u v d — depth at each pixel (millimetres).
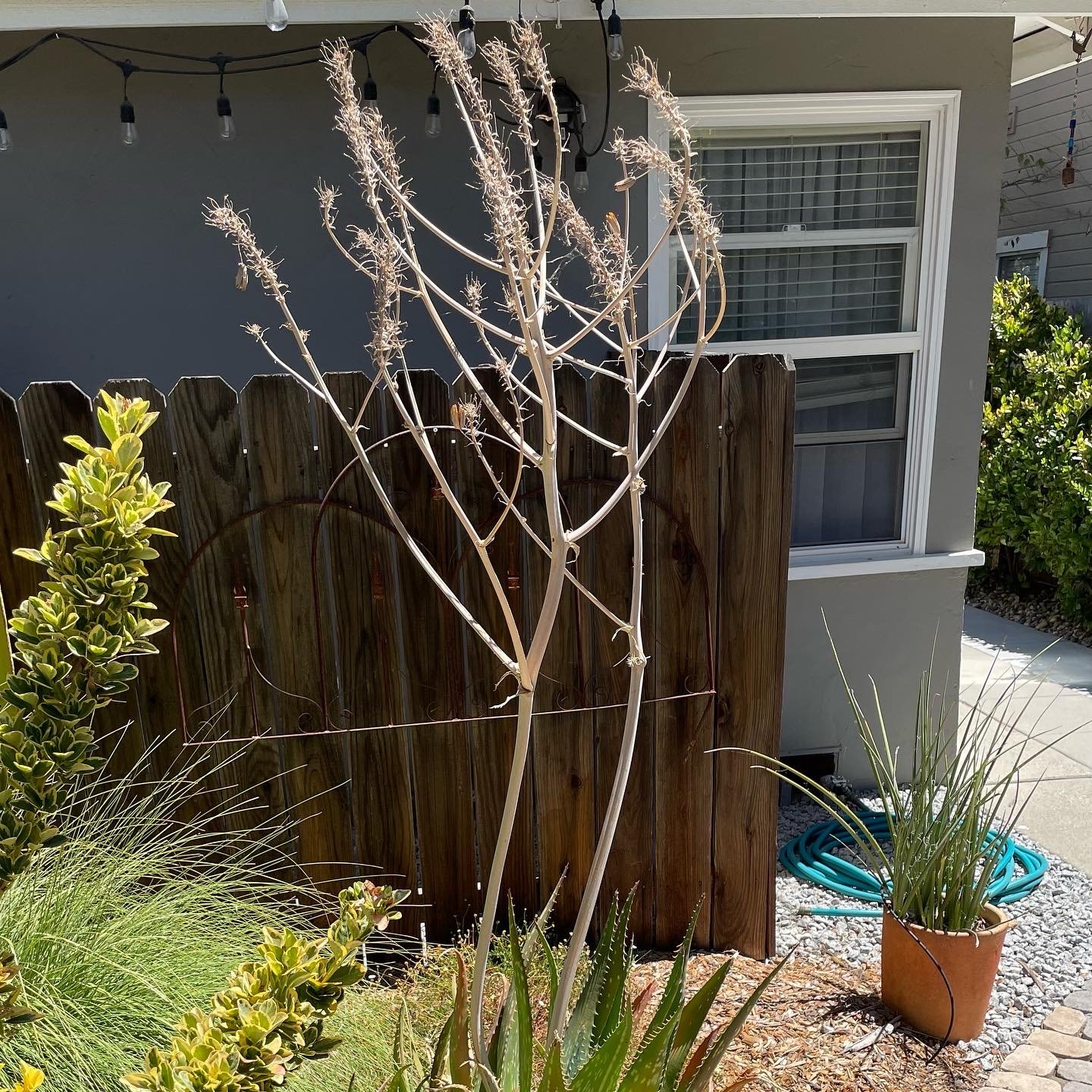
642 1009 1777
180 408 2275
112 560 1221
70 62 3213
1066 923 3025
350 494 2385
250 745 2502
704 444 2492
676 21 3328
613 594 2561
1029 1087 2244
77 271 3371
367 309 3490
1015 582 6848
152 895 2189
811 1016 2471
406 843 2650
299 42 3258
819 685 3910
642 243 3520
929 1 3021
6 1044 1624
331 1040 1300
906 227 3713
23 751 1175
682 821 2730
